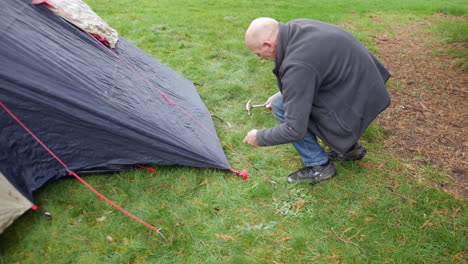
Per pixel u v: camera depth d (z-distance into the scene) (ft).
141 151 8.70
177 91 11.48
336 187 8.79
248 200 8.45
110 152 8.57
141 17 25.04
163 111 9.42
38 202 7.91
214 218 7.89
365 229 7.53
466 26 22.29
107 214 7.79
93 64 8.79
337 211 8.06
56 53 7.95
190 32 22.02
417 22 28.19
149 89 10.03
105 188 8.54
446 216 7.81
